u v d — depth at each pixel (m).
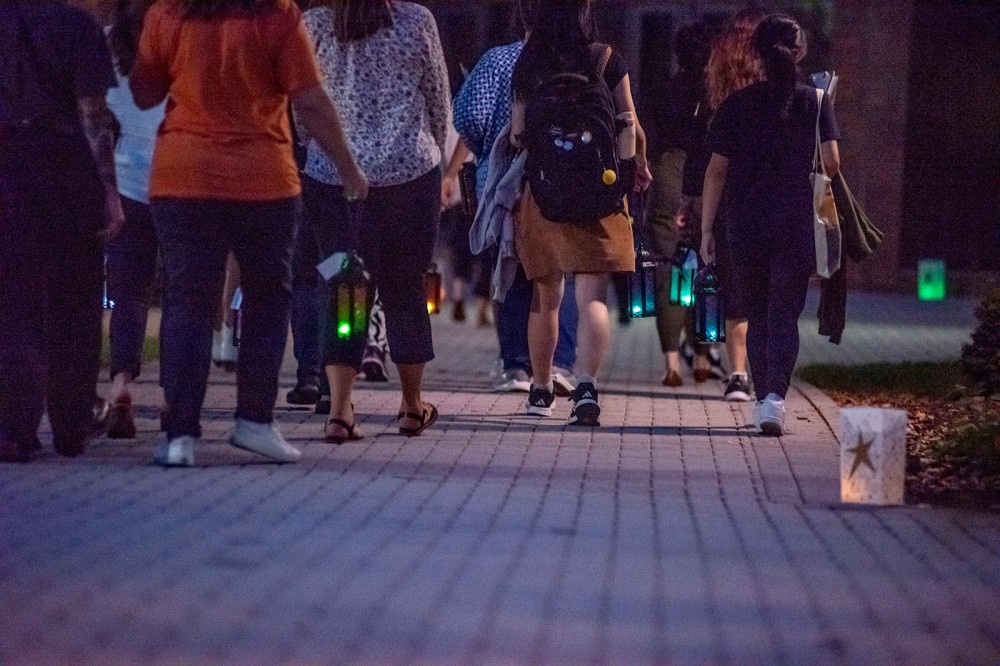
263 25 11.34
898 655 7.71
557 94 14.45
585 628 7.98
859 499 11.41
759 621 8.23
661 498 11.41
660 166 18.66
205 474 11.62
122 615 7.93
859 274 33.12
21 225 11.64
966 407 15.88
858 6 32.38
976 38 32.62
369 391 17.20
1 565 8.83
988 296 16.70
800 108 14.59
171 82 11.63
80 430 12.23
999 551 9.96
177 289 11.76
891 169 32.56
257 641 7.58
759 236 14.57
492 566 9.14
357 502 10.80
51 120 11.61
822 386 18.41
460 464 12.68
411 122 13.14
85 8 11.62
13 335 11.81
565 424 15.18
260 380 12.16
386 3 13.05
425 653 7.49
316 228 13.38
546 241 14.76
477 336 24.61
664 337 18.66
